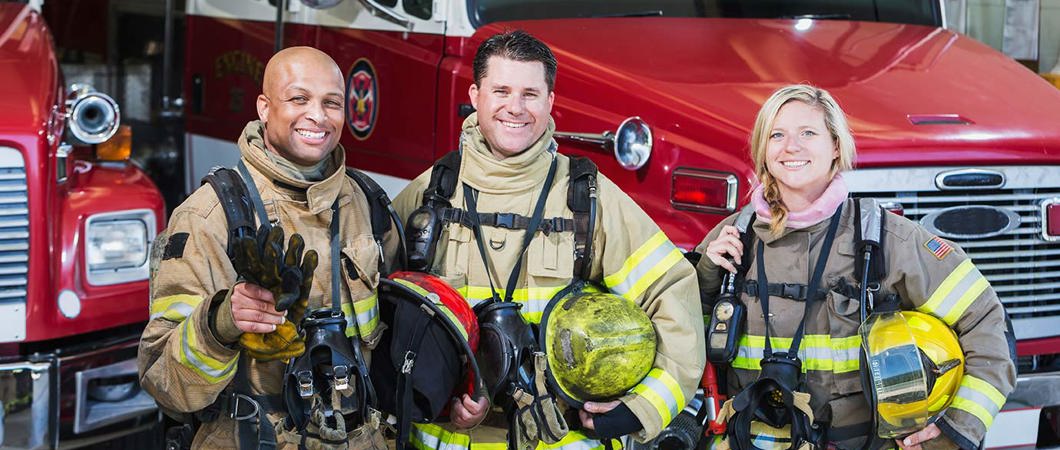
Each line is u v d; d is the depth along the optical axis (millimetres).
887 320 3178
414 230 3271
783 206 3312
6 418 4195
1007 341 3271
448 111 5191
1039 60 7723
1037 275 4641
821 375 3260
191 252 2957
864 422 3268
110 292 4363
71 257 4273
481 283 3264
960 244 4516
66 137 4445
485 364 3107
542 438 3119
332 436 2893
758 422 3283
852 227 3301
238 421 3039
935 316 3299
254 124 3123
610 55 4918
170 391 2898
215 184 3014
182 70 7336
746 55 4965
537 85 3217
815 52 5070
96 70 7281
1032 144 4508
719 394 3438
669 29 5242
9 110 4242
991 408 3219
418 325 3049
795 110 3270
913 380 3090
